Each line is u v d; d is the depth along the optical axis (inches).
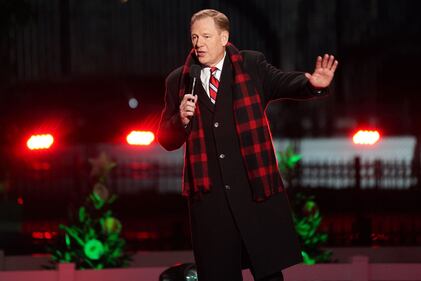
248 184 548.7
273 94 559.2
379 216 1940.2
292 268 876.0
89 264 994.1
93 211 1023.6
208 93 554.6
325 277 872.9
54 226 1772.9
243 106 546.3
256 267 547.8
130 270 894.4
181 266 657.6
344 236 1355.8
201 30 545.6
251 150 544.4
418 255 1104.2
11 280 879.7
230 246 551.5
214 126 550.3
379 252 1103.0
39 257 1063.0
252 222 546.9
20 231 1641.2
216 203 550.9
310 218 1029.2
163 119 576.7
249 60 562.9
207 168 550.3
